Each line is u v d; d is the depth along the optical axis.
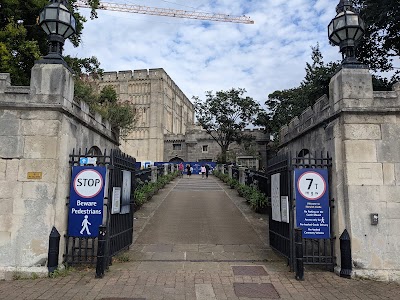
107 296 5.24
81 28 15.18
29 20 13.64
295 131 9.90
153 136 52.97
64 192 6.71
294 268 6.52
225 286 5.76
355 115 6.65
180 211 13.17
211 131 43.06
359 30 6.87
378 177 6.50
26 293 5.36
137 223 11.07
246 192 15.66
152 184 17.92
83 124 8.02
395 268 6.29
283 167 7.23
